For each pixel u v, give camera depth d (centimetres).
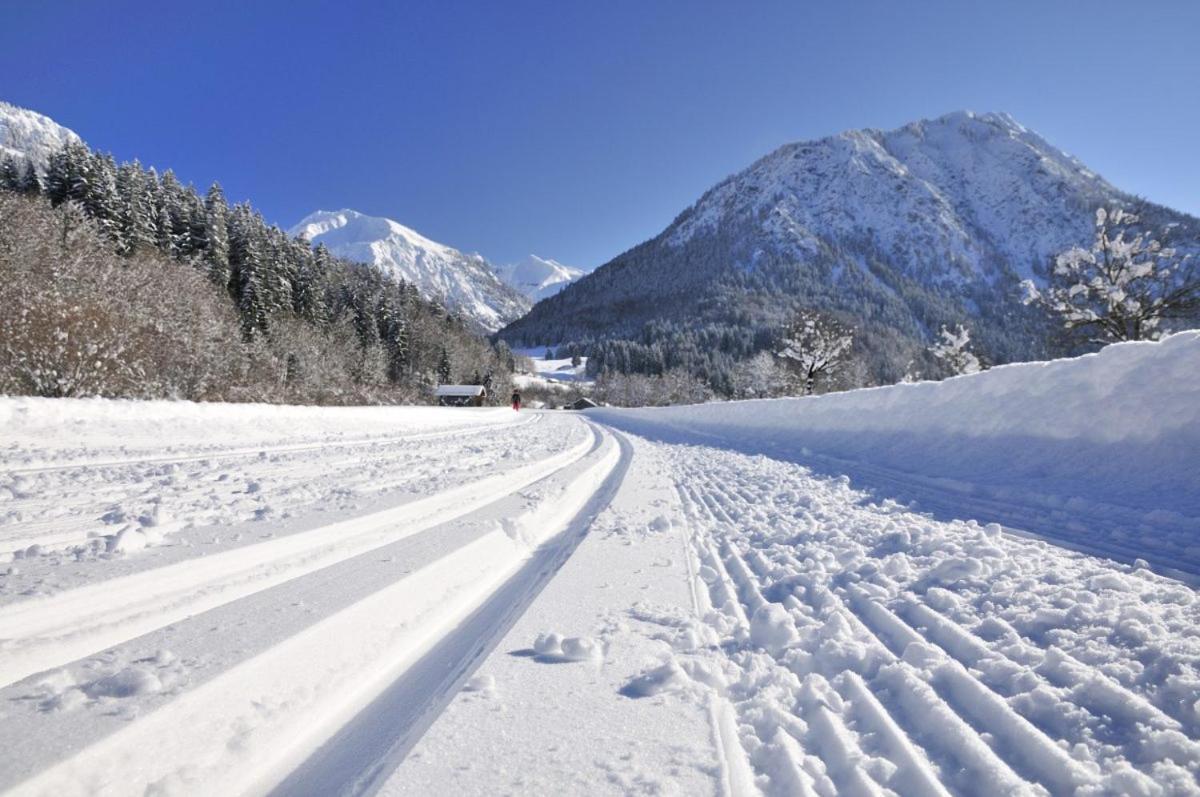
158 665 187
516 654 225
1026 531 372
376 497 515
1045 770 141
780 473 791
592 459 1012
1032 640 211
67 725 150
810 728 173
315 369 4078
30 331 1487
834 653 219
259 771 155
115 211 3856
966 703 174
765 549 396
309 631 220
